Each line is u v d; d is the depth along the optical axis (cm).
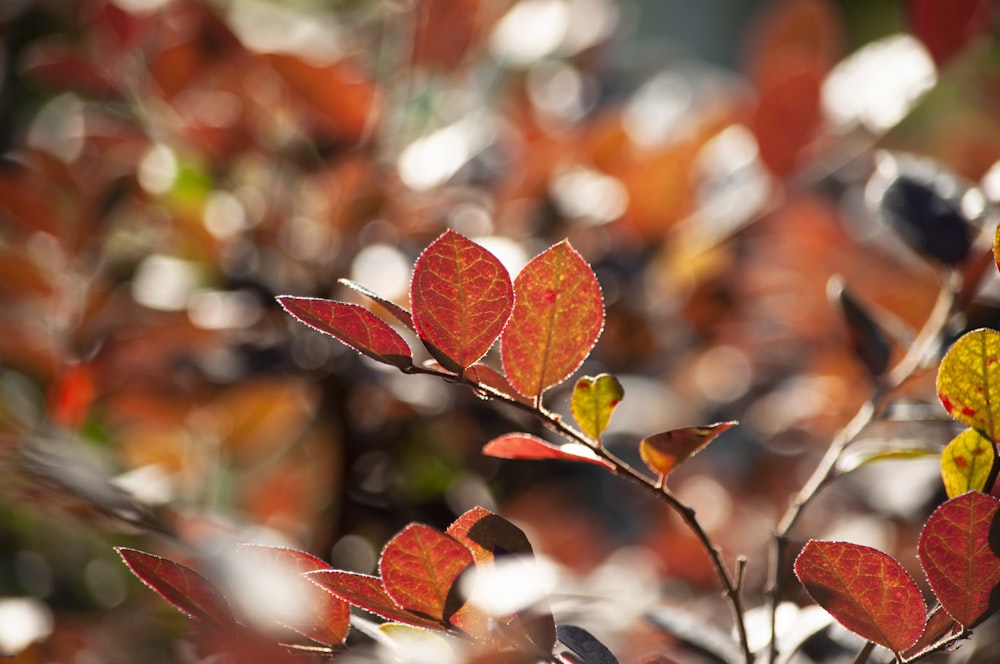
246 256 99
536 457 72
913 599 69
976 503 68
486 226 102
